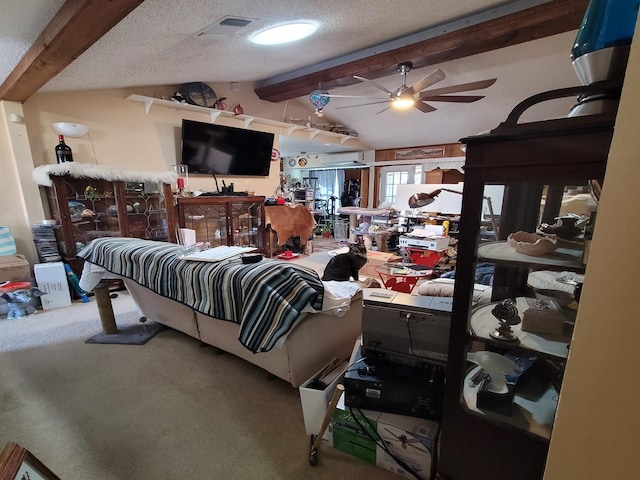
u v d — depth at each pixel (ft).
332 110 19.71
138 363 7.01
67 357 7.25
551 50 10.89
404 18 8.86
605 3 2.48
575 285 3.45
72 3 4.75
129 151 13.02
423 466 4.10
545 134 2.61
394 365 4.59
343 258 9.36
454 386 3.57
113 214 12.05
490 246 3.44
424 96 10.99
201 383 6.29
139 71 10.27
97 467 4.41
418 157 23.02
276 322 4.83
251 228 16.66
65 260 11.08
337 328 6.31
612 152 1.57
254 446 4.77
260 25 7.50
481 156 2.99
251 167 16.99
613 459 1.73
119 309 10.13
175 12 6.02
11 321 9.20
